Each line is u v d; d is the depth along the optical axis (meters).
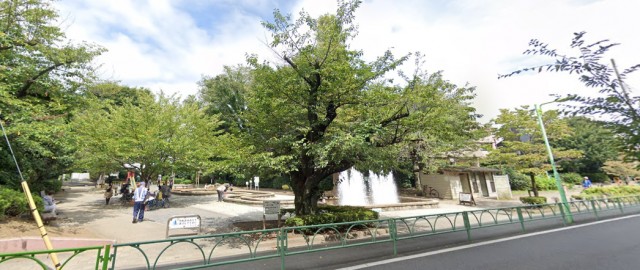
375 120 8.86
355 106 9.45
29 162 12.09
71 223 11.26
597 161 35.03
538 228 10.46
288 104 9.20
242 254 7.62
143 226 11.27
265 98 8.63
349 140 7.88
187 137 18.31
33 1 10.69
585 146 33.97
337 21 8.82
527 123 17.14
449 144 16.38
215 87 31.22
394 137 9.77
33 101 11.23
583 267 5.93
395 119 9.38
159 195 17.22
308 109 9.40
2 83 9.15
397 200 22.97
